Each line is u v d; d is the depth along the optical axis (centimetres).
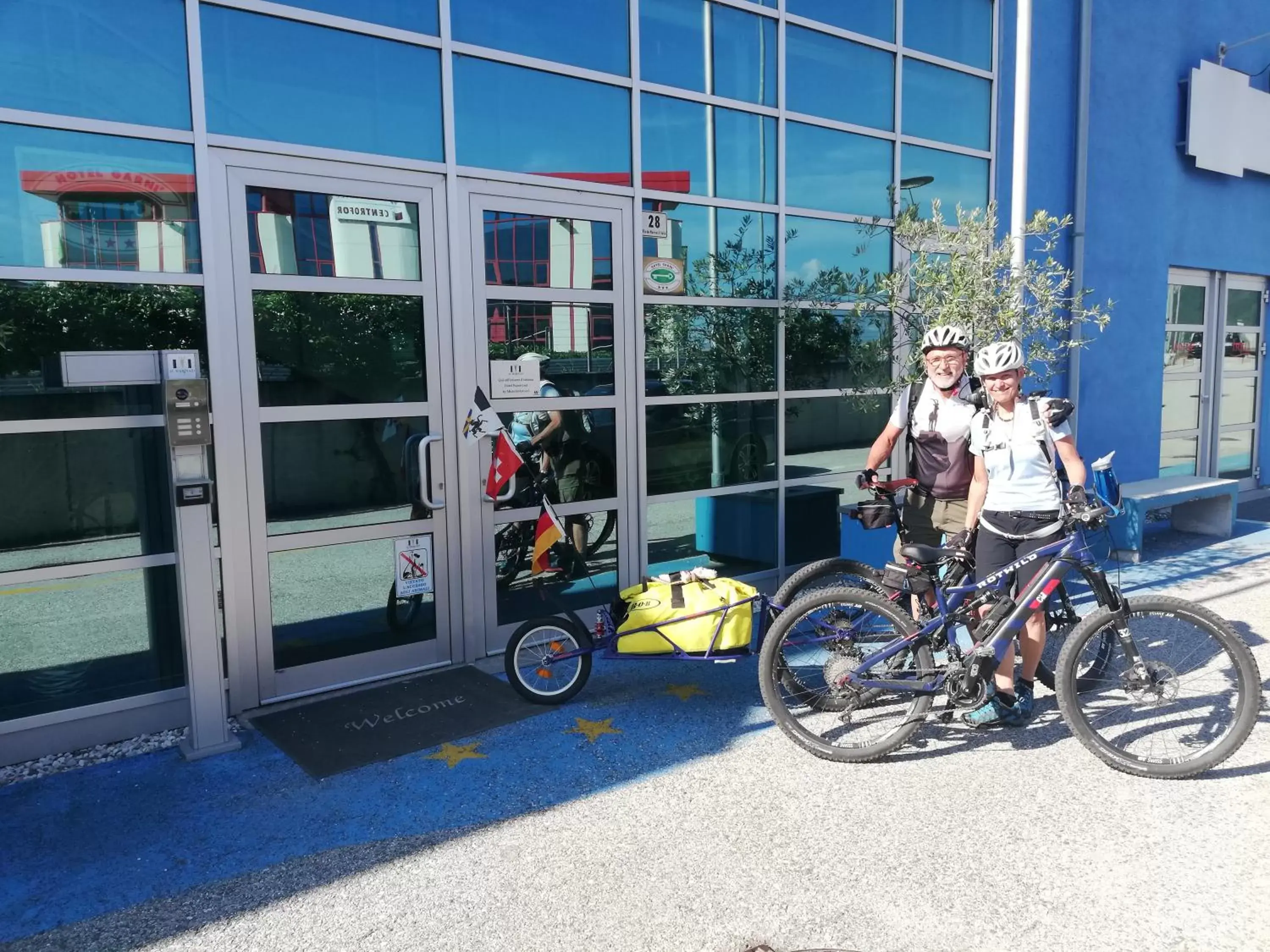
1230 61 905
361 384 442
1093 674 368
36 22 359
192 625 368
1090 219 780
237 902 277
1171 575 655
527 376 495
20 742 371
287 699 434
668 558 564
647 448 548
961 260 549
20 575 369
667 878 285
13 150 357
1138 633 359
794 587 422
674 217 549
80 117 368
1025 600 367
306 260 422
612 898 275
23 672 373
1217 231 915
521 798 339
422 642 473
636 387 539
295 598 434
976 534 397
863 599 369
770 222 593
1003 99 707
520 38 482
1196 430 956
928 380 434
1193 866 288
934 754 372
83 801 342
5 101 355
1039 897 272
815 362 624
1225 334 969
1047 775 352
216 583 385
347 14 426
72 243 370
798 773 356
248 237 406
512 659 428
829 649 384
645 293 540
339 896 279
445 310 463
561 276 504
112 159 376
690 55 551
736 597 414
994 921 260
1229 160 891
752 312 589
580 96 506
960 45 686
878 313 621
